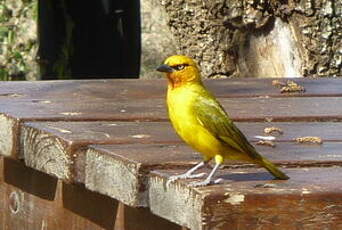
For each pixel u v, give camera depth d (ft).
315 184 23.35
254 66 51.06
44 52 65.46
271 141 29.73
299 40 49.73
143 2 59.98
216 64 51.42
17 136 31.89
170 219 23.84
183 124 24.45
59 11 65.62
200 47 51.47
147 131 30.78
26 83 42.37
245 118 33.47
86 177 28.07
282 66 50.42
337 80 43.34
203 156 26.21
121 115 33.63
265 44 50.70
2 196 35.70
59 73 66.18
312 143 29.50
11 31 65.00
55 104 36.06
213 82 42.86
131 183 25.36
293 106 36.22
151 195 24.89
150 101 37.32
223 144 24.29
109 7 66.18
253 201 22.17
